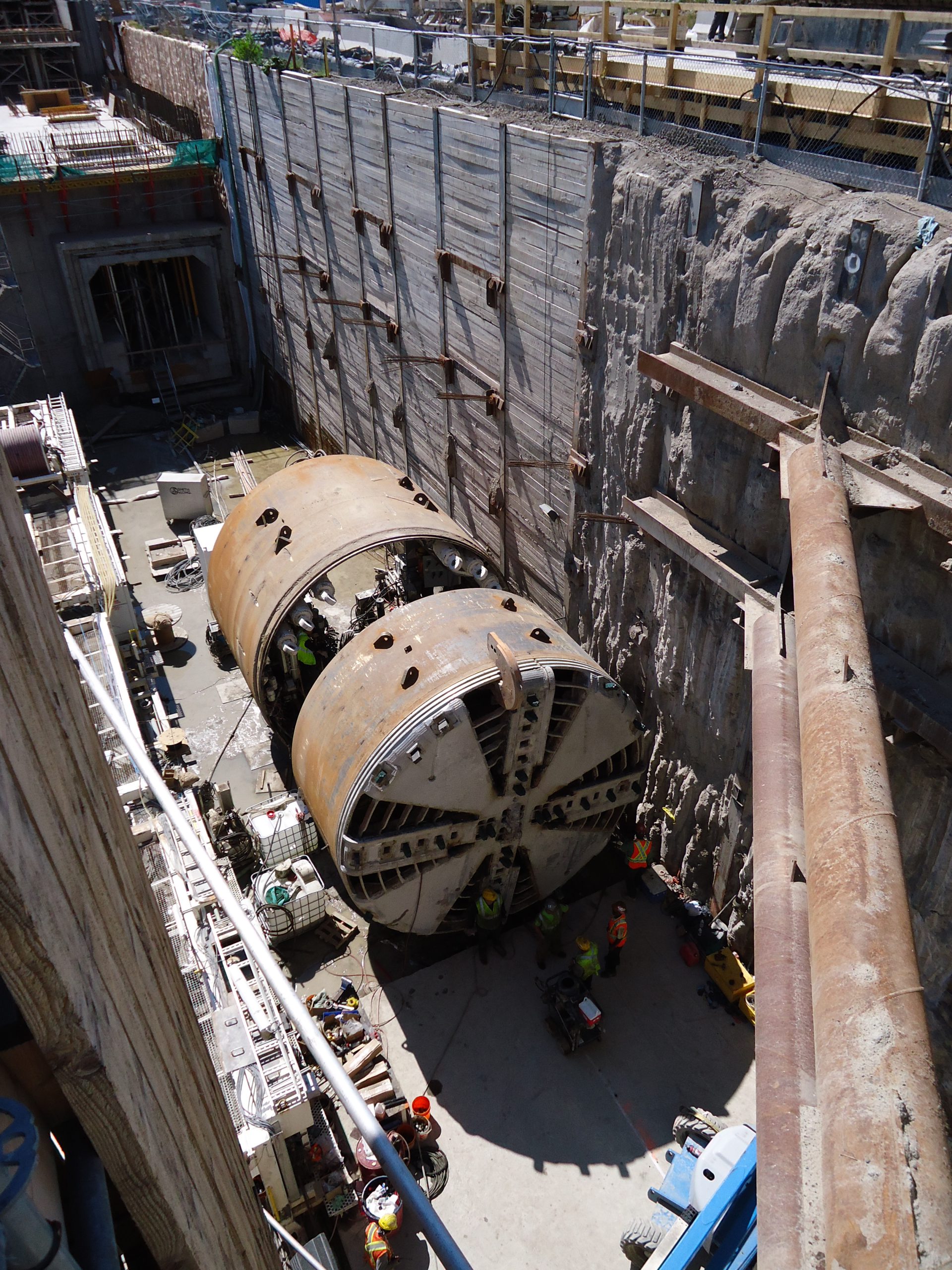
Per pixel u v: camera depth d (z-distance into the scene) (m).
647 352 13.93
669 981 14.68
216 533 24.22
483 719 12.46
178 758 18.75
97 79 51.72
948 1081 10.95
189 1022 3.57
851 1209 2.78
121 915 2.58
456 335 20.61
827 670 6.03
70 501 22.33
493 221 17.84
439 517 17.53
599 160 14.37
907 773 10.55
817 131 12.47
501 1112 12.85
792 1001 4.57
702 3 13.61
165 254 34.41
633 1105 12.93
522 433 18.86
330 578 24.52
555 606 19.19
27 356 33.72
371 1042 13.31
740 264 11.78
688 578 14.16
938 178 10.29
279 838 16.08
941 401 9.37
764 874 5.51
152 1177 2.22
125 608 20.33
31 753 1.94
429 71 24.23
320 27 29.83
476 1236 11.49
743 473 12.75
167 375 36.00
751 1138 9.43
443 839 13.22
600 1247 11.39
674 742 15.67
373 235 23.48
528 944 15.31
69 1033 1.81
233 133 31.94
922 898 10.71
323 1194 11.29
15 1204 1.61
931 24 12.75
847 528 8.11
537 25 20.59
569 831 14.40
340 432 29.94
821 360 10.86
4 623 1.92
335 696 13.70
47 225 32.81
